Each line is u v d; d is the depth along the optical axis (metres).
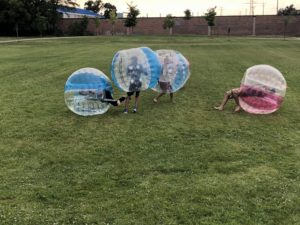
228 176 8.40
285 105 14.87
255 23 82.31
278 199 7.43
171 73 14.95
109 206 7.12
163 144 10.34
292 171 8.70
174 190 7.72
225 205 7.17
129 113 13.47
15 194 7.54
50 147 10.08
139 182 8.08
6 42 55.50
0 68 24.61
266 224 6.57
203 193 7.62
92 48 43.00
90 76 13.10
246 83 13.61
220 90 17.73
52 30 86.69
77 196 7.50
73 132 11.31
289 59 31.05
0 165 8.91
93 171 8.62
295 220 6.72
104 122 12.34
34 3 84.19
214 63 28.25
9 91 16.97
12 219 6.70
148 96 16.17
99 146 10.16
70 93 12.97
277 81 13.48
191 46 45.91
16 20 81.81
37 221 6.65
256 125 12.23
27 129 11.53
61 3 94.88
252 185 7.97
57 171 8.62
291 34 80.19
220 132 11.48
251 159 9.36
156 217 6.77
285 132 11.56
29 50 40.69
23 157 9.41
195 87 18.41
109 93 13.27
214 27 84.12
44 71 23.27
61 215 6.84
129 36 73.12
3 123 12.08
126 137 10.90
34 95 16.16
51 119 12.59
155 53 14.01
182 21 85.31
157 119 12.78
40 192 7.61
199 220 6.66
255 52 37.84
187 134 11.24
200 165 8.95
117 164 9.01
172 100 15.30
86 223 6.61
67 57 32.03
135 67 13.13
